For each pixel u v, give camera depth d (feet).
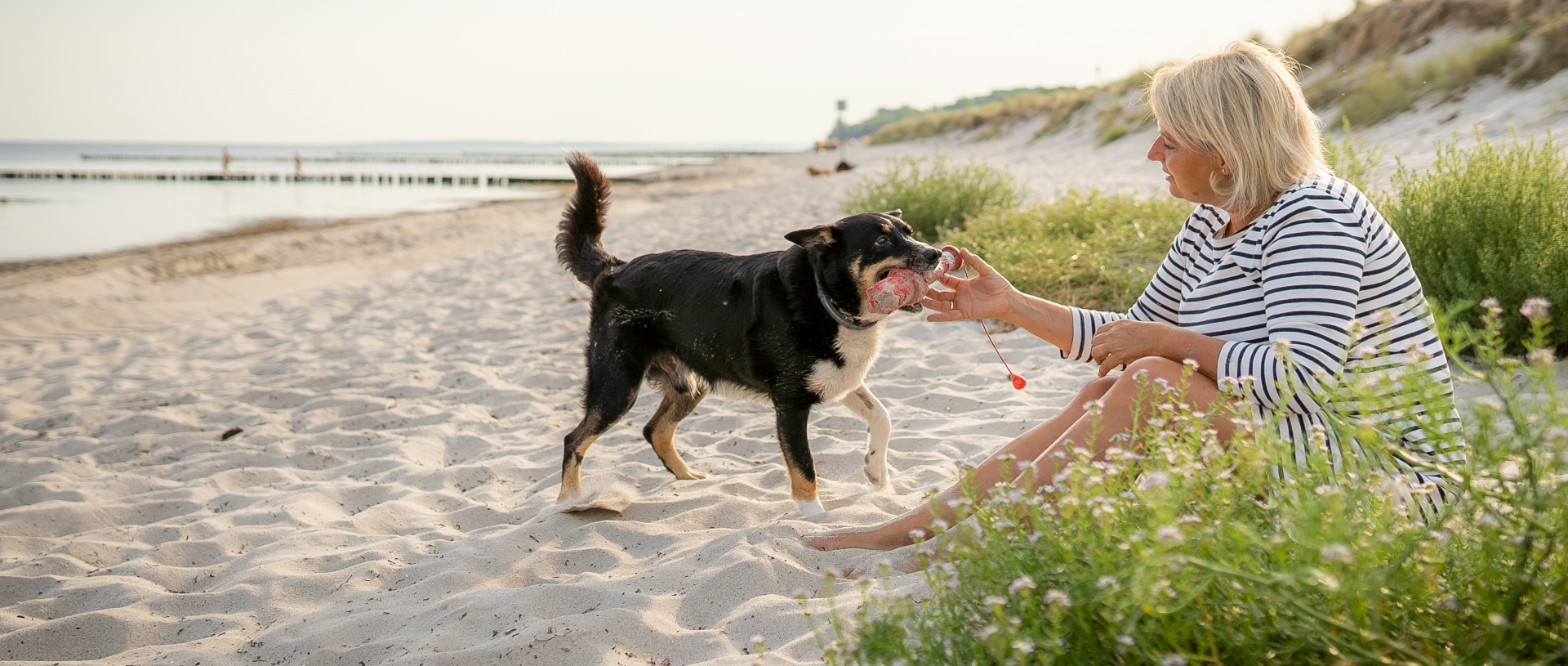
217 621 10.00
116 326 33.17
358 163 289.94
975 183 38.42
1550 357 4.85
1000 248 26.12
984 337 21.99
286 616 10.08
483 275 38.96
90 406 20.71
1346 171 19.25
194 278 42.80
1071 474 6.22
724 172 145.07
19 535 13.07
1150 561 4.63
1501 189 15.84
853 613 8.34
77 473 16.10
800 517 11.94
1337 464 7.36
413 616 9.55
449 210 80.94
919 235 37.06
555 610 9.47
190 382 22.97
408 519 13.20
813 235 11.86
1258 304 8.29
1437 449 5.44
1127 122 80.23
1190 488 5.61
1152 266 23.79
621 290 13.29
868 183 41.98
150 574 11.39
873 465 12.89
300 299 36.35
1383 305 7.82
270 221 71.05
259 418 18.89
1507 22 50.75
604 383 13.01
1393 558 5.15
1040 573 5.90
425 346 25.64
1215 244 9.06
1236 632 5.22
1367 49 60.54
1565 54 39.60
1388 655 4.96
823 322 12.04
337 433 17.46
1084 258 24.30
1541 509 4.83
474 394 20.17
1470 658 4.82
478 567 10.80
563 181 152.56
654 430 14.21
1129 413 8.08
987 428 15.53
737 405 18.47
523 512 13.25
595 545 11.43
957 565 6.46
